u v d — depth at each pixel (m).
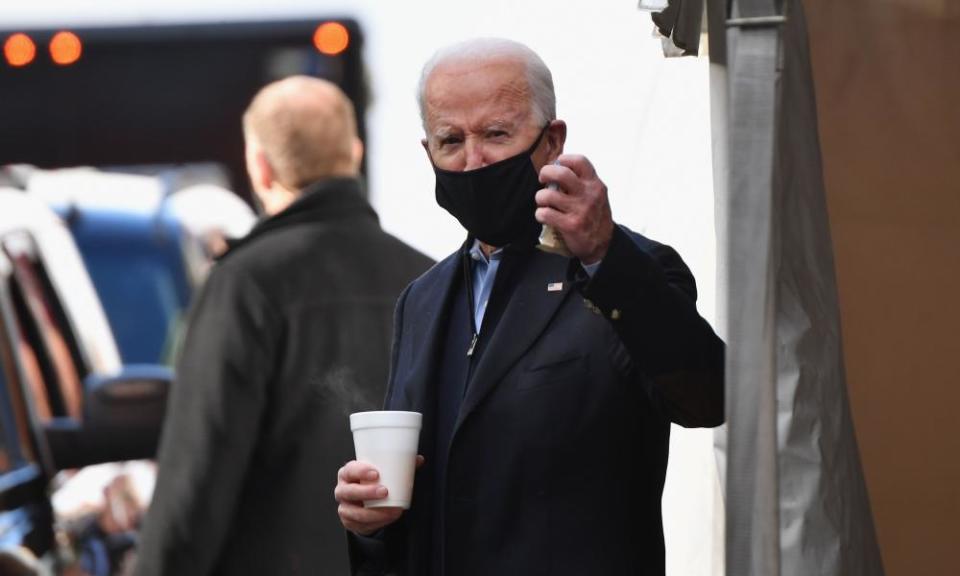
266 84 37.47
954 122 12.02
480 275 11.11
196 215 36.28
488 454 10.45
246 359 15.31
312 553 15.34
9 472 18.52
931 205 12.05
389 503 10.37
